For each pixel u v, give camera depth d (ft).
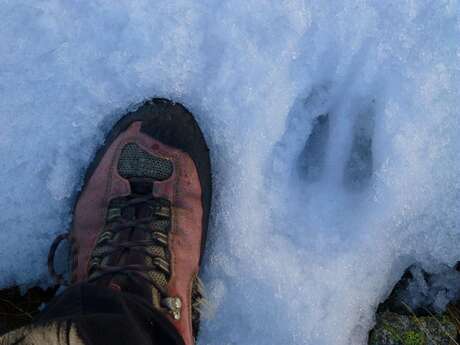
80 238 1.49
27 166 1.49
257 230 1.50
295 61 1.49
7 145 1.47
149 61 1.47
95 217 1.51
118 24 1.47
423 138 1.47
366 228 1.49
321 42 1.48
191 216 1.52
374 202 1.49
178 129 1.53
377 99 1.50
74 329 1.00
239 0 1.46
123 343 1.08
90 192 1.52
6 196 1.49
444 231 1.49
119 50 1.47
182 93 1.50
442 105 1.46
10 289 1.54
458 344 1.50
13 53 1.47
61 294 1.24
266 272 1.49
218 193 1.53
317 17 1.47
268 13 1.47
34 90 1.47
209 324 1.52
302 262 1.49
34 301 1.54
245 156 1.49
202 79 1.49
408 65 1.47
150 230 1.48
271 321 1.49
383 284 1.51
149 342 1.19
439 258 1.50
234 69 1.48
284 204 1.51
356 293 1.49
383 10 1.47
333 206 1.52
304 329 1.48
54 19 1.46
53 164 1.49
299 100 1.51
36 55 1.47
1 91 1.47
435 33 1.47
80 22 1.47
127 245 1.44
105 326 1.05
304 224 1.51
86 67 1.47
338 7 1.47
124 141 1.54
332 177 1.54
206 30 1.48
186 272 1.48
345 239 1.50
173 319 1.39
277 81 1.48
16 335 1.01
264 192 1.51
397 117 1.47
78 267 1.47
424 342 1.50
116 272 1.39
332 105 1.52
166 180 1.53
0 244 1.50
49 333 1.00
